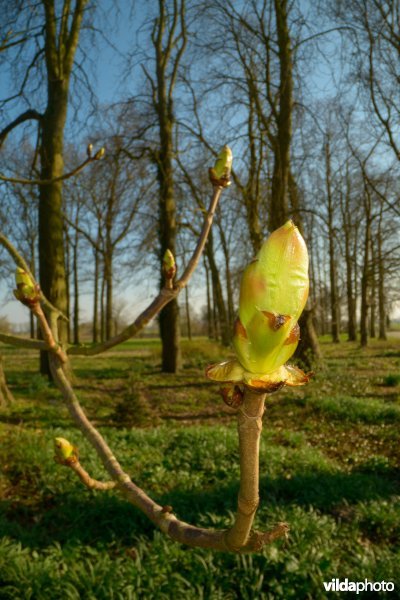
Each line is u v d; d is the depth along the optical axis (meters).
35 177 12.05
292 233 0.55
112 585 3.90
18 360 21.77
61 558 4.33
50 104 11.86
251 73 14.16
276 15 13.29
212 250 21.95
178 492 5.69
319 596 3.88
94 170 14.92
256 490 0.59
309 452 7.17
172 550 4.38
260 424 0.57
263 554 4.23
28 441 6.84
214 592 3.95
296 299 0.54
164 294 0.97
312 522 4.80
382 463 6.84
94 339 32.09
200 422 9.56
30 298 0.79
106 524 4.97
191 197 17.44
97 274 31.61
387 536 4.83
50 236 11.62
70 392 1.05
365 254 23.34
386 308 34.00
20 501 5.54
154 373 15.15
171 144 14.94
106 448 0.99
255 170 16.16
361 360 17.95
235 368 0.56
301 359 13.39
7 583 3.98
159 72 14.91
